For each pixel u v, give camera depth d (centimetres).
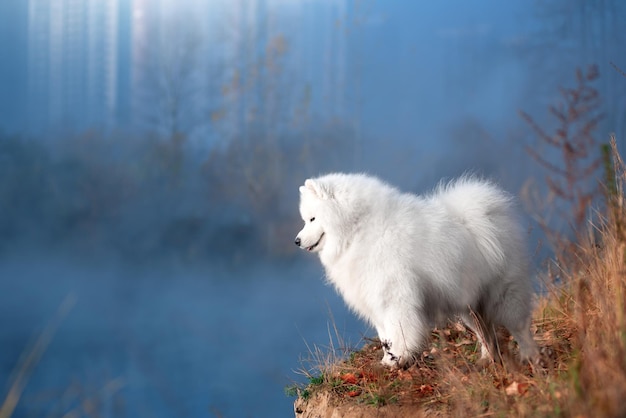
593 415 361
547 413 410
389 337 572
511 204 614
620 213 500
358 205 595
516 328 580
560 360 518
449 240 581
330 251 605
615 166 550
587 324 482
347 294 611
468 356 613
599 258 554
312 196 620
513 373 511
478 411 452
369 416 496
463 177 663
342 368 613
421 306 576
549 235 614
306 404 574
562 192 600
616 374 379
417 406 486
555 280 703
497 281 586
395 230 582
